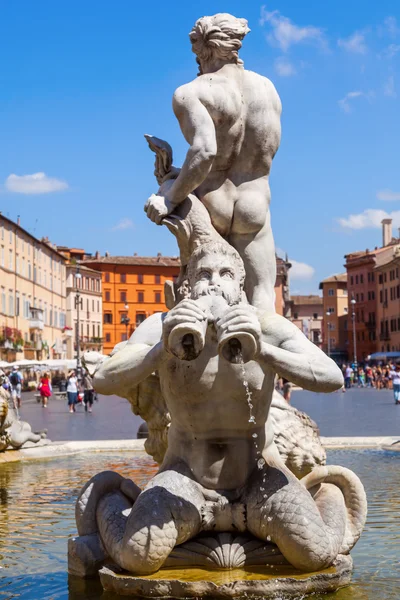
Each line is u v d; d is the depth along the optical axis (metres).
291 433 5.58
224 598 4.02
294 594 4.08
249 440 4.55
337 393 54.12
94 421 25.83
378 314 121.56
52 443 13.28
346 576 4.35
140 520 4.24
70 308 110.19
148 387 5.27
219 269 4.32
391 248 124.75
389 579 4.68
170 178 5.32
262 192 5.21
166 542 4.22
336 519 4.60
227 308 4.01
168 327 3.87
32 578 4.98
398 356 91.06
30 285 87.88
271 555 4.38
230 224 5.21
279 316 4.50
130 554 4.20
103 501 4.72
